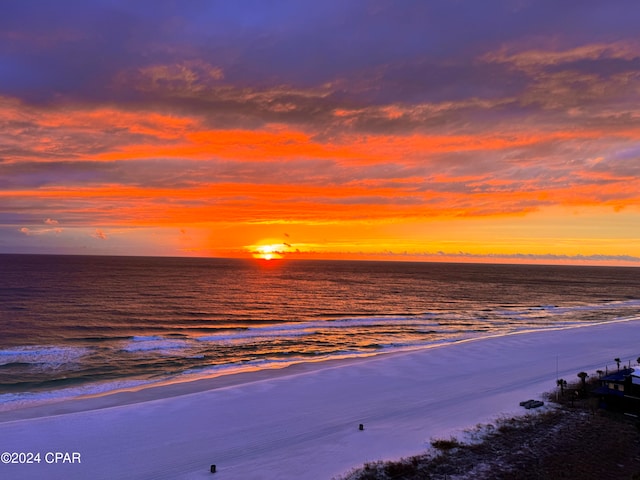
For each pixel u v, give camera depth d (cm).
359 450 1953
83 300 7700
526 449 1956
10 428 2189
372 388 2941
